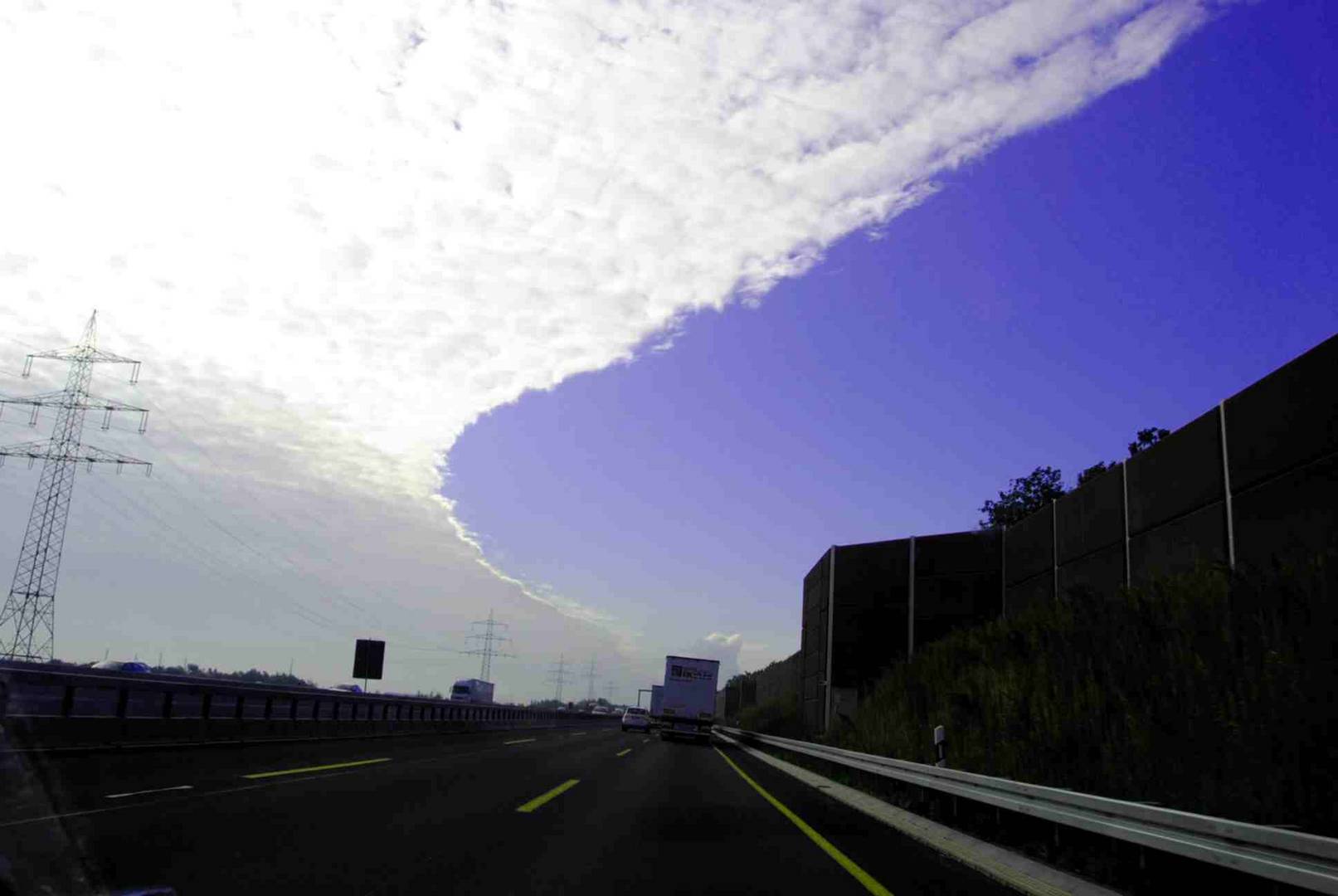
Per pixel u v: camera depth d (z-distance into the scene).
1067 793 10.02
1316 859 6.32
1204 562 14.68
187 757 17.16
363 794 13.74
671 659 45.09
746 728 59.09
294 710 25.42
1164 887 8.79
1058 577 23.39
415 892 7.73
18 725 14.68
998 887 9.34
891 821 14.94
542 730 51.81
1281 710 9.91
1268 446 13.89
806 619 44.62
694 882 8.84
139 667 45.47
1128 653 14.19
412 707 36.56
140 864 7.94
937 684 22.30
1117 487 19.69
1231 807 9.50
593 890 8.22
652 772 21.72
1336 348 12.44
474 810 12.85
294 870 8.22
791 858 10.52
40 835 8.48
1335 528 12.24
